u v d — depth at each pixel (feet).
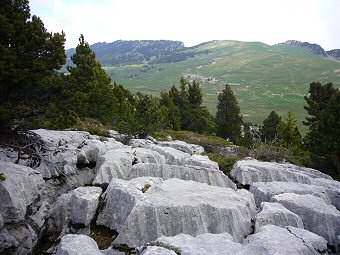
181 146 141.79
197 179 90.89
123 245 58.18
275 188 85.61
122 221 64.69
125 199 66.44
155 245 48.39
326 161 152.76
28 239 64.03
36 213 70.44
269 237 53.88
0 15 73.00
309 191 84.94
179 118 245.45
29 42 78.48
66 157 91.66
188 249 46.85
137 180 75.56
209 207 63.62
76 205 68.95
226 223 62.80
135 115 176.55
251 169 101.60
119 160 91.97
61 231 73.00
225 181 93.09
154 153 106.63
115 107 195.62
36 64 79.46
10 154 81.87
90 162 100.78
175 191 69.41
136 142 135.13
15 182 64.69
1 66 70.85
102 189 79.92
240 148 174.70
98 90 177.88
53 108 85.81
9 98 79.61
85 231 66.90
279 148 171.53
